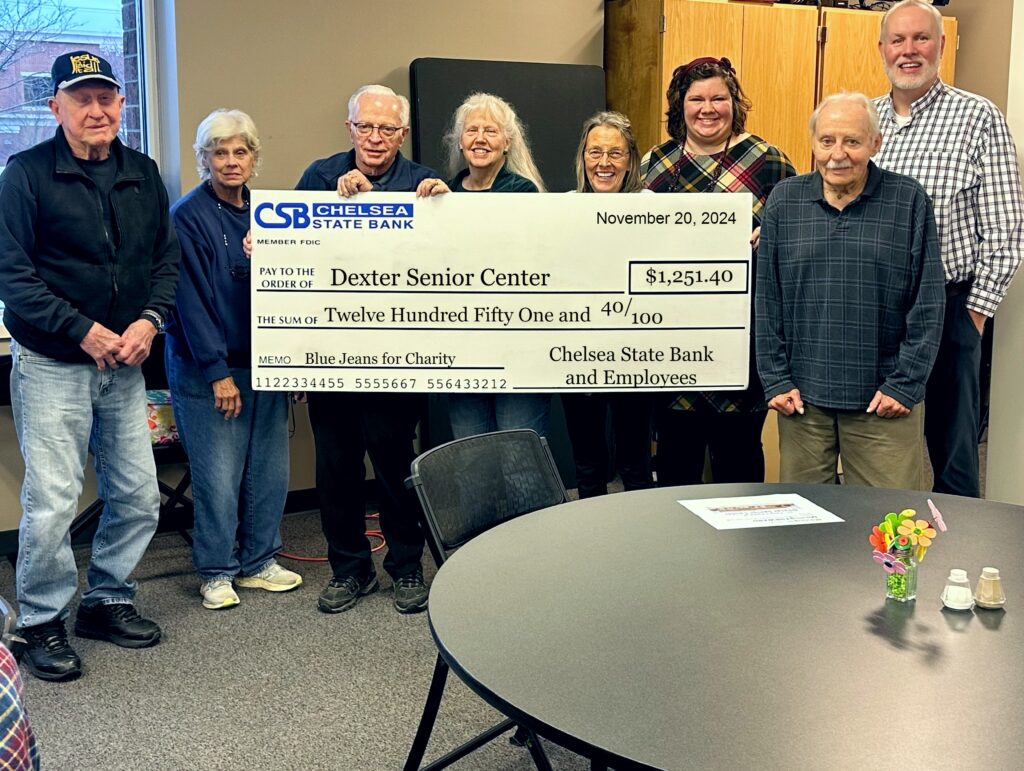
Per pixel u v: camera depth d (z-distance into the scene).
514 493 2.18
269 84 4.23
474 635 1.35
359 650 3.05
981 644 1.31
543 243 3.03
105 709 2.67
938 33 3.16
